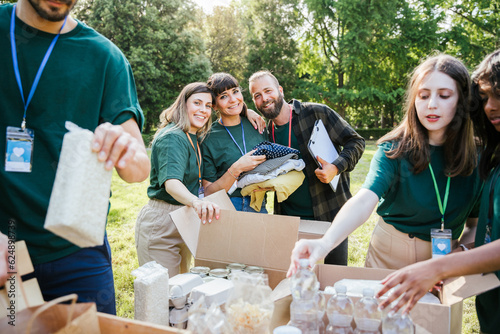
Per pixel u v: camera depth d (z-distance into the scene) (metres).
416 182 1.54
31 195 1.17
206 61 19.25
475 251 1.02
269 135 2.60
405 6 19.72
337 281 1.43
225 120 2.50
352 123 25.39
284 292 1.26
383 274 1.39
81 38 1.24
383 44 19.08
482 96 1.34
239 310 1.08
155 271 1.38
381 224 1.76
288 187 2.19
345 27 19.83
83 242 0.86
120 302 2.87
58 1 1.05
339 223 1.33
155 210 2.15
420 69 1.46
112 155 0.88
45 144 1.19
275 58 20.64
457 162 1.47
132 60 17.03
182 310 1.40
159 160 2.05
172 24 19.84
